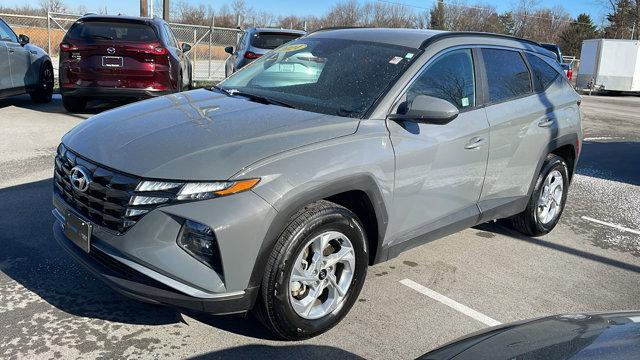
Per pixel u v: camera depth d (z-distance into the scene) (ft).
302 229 9.74
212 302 9.23
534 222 16.75
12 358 9.53
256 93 13.05
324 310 10.71
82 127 11.51
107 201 9.60
